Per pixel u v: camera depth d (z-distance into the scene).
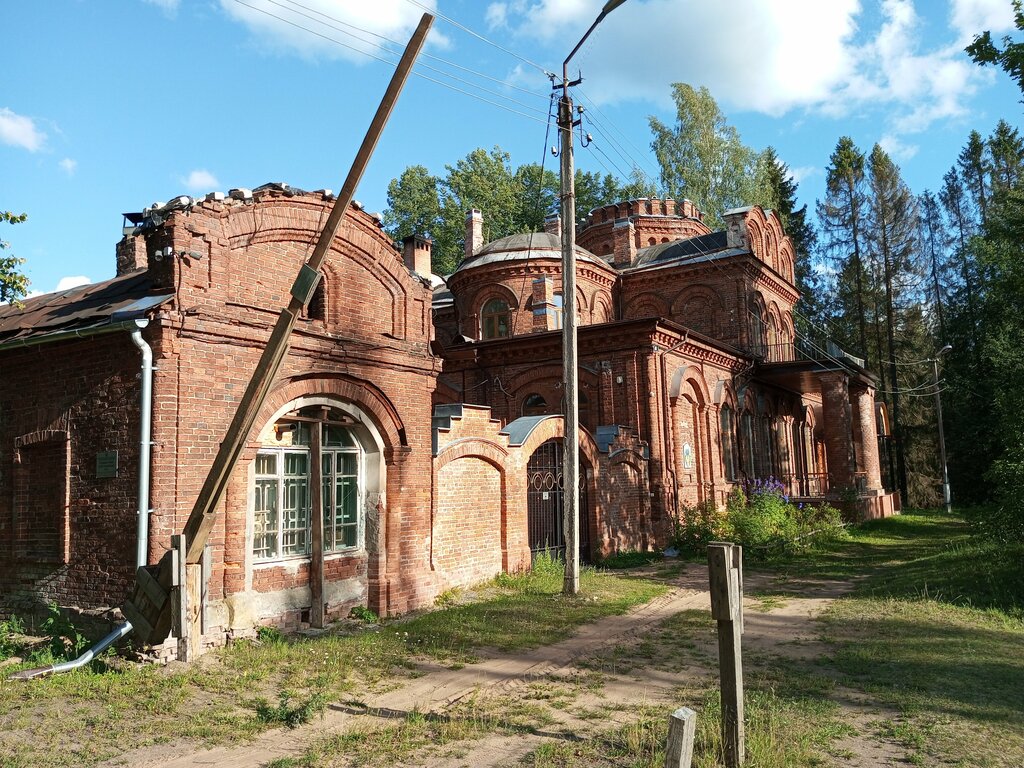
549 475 17.58
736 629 5.27
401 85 7.45
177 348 9.12
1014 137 48.22
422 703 7.17
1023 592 11.96
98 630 8.91
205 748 5.96
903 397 46.44
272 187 10.45
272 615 10.28
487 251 29.45
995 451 37.31
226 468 8.16
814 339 51.78
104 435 9.30
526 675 8.20
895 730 6.00
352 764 5.61
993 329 33.66
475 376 24.89
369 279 12.05
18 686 7.36
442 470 13.62
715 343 24.61
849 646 9.17
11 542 10.25
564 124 13.88
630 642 9.78
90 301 10.62
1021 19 13.28
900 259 47.94
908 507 41.88
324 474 11.54
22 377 10.34
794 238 54.59
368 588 11.97
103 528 9.17
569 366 13.69
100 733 6.22
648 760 5.37
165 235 9.23
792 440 33.53
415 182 50.41
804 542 20.56
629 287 31.14
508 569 15.14
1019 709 6.54
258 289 10.24
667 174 44.03
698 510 21.95
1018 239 17.27
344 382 11.45
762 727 6.03
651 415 21.14
